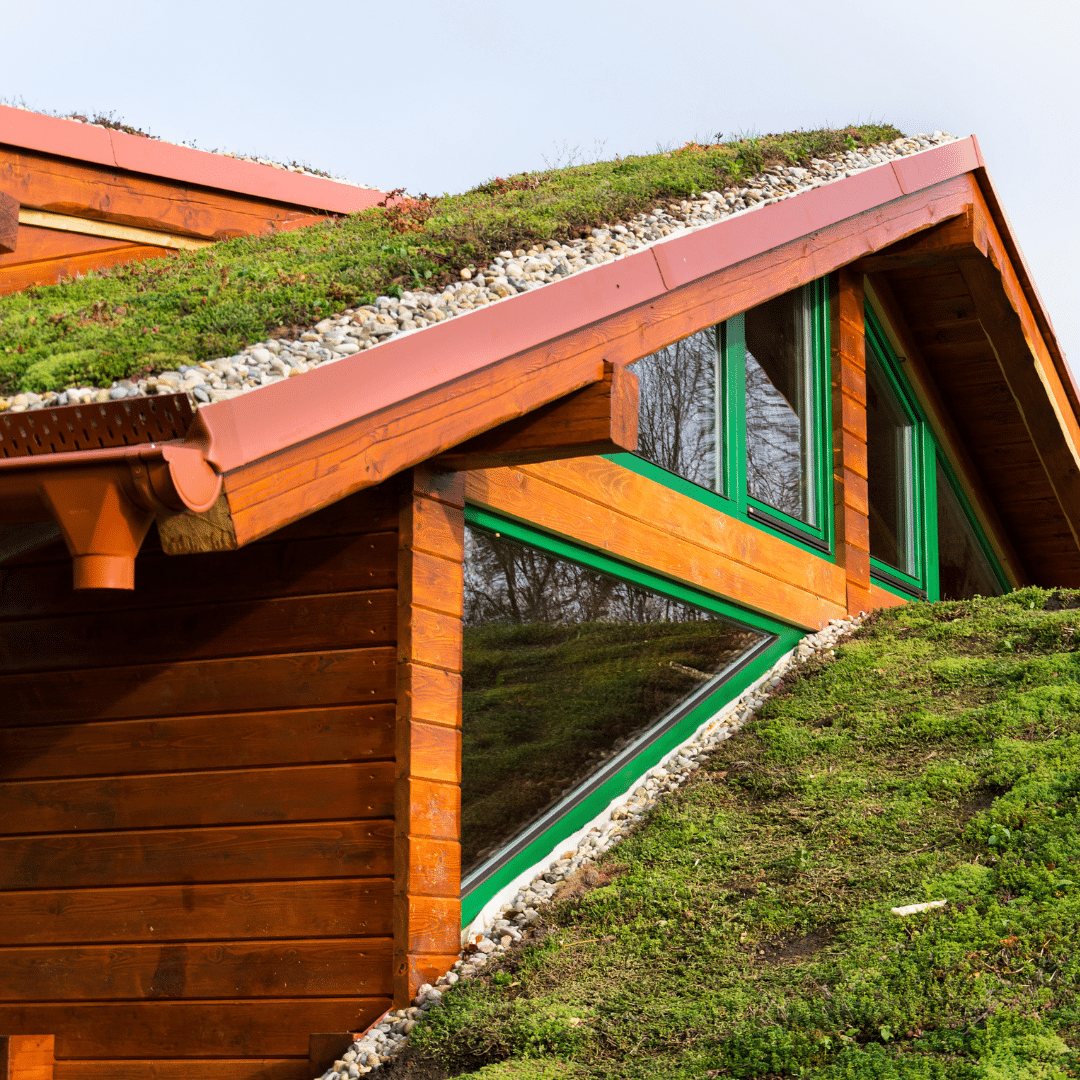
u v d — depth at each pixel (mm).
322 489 3627
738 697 6676
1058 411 9789
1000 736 5312
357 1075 3859
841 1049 3309
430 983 4234
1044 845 4180
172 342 4055
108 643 4738
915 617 7430
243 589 4598
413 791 4246
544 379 4477
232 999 4305
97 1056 4434
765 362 7582
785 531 7418
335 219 7531
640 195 6016
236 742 4488
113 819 4590
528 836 5203
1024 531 11375
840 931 4039
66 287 5992
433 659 4445
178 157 8180
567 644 5594
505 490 5016
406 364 3904
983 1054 3117
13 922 4645
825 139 7832
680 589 6328
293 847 4340
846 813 4988
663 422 6402
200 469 3213
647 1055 3574
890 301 9227
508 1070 3576
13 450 3410
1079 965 3422
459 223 5492
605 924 4539
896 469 9688
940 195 8125
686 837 5129
